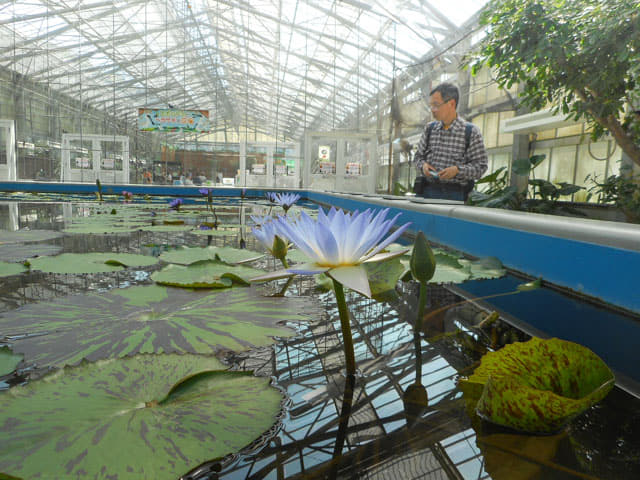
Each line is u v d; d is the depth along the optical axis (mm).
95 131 12453
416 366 536
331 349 591
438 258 1302
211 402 426
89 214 3035
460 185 2932
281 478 309
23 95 11016
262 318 720
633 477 306
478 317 761
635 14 2178
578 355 418
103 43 11180
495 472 312
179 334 625
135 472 310
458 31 6910
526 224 1121
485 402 384
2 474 300
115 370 492
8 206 3812
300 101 13703
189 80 12977
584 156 4641
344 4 8820
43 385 450
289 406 429
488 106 6359
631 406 429
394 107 9328
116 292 870
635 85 2410
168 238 1784
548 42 2502
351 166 10102
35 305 766
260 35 11258
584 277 897
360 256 531
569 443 358
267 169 12984
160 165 12664
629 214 3195
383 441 360
